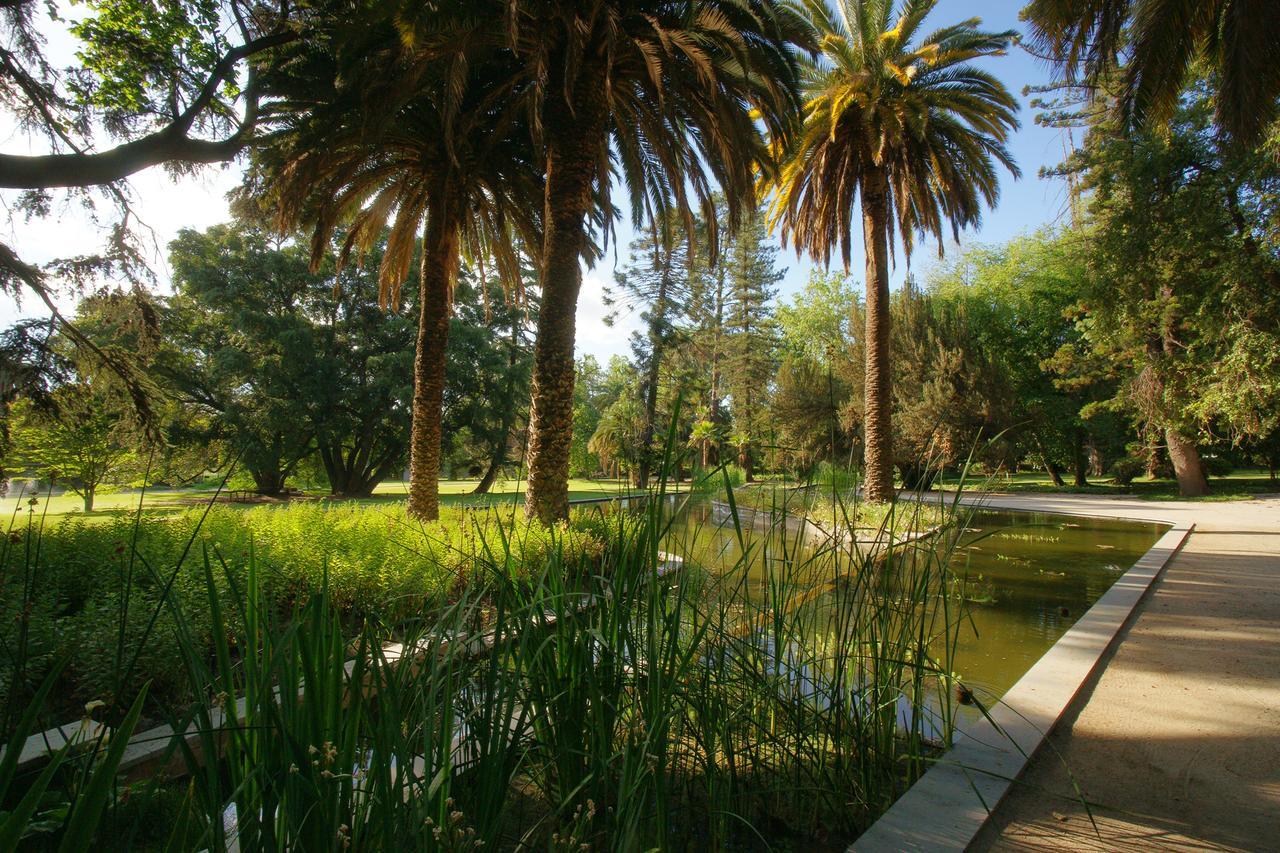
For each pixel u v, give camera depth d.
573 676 2.04
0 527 3.89
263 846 1.27
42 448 10.28
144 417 8.70
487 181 10.15
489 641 2.25
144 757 2.39
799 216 15.02
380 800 1.35
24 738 1.01
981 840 1.98
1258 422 15.62
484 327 26.70
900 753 2.65
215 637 1.41
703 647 2.36
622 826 1.61
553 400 7.63
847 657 2.63
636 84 8.45
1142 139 15.70
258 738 1.43
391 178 10.47
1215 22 7.10
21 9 7.50
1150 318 17.59
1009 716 2.90
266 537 5.25
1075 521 13.26
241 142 8.41
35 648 2.84
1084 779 2.38
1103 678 3.51
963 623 5.25
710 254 9.51
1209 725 2.88
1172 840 1.99
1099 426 24.62
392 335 25.58
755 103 8.47
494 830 1.56
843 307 38.38
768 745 2.46
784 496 2.82
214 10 8.47
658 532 1.97
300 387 23.09
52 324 7.69
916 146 12.98
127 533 5.07
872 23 12.50
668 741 2.04
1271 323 14.43
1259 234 14.59
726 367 34.06
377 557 4.87
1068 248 23.67
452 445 26.67
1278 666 3.68
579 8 6.99
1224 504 16.41
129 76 8.54
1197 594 5.65
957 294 29.11
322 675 1.51
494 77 8.71
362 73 7.53
